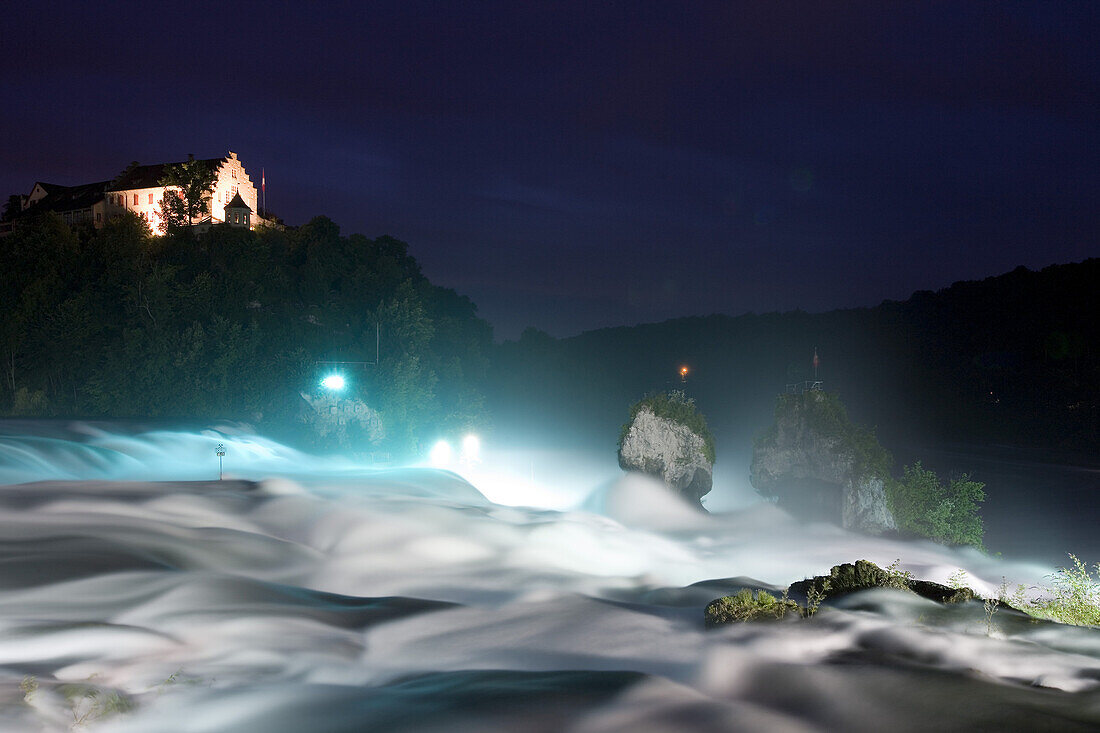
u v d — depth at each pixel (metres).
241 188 146.88
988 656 13.10
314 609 19.11
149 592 19.72
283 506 34.91
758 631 14.80
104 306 97.00
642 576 27.06
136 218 113.88
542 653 15.77
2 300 96.88
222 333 87.19
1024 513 100.62
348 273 112.25
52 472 48.81
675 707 12.14
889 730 10.92
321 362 91.56
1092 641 13.78
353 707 12.58
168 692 13.16
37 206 145.50
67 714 11.74
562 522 40.22
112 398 81.62
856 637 14.20
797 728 11.41
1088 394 194.12
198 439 66.62
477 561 29.41
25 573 20.75
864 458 61.59
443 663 15.49
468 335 130.38
